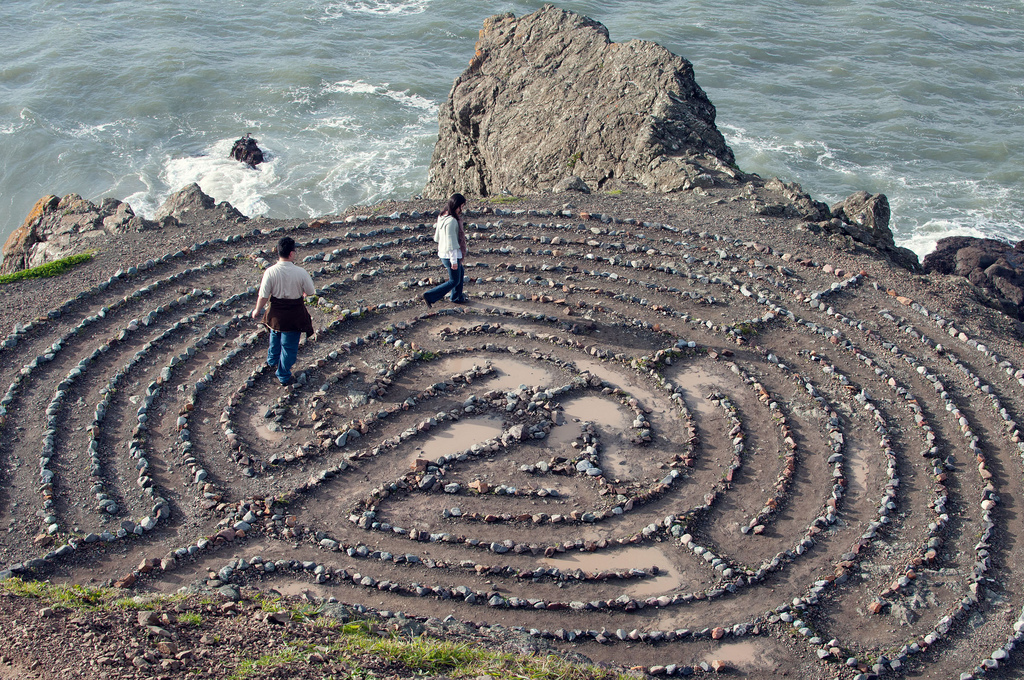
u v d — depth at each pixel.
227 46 43.50
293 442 10.59
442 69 42.56
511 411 11.29
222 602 8.09
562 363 12.15
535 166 20.67
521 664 7.29
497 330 12.87
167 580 8.59
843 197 32.75
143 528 9.16
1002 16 48.09
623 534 9.47
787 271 14.41
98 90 38.84
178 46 42.50
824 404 11.38
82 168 33.97
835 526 9.58
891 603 8.62
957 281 15.20
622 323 13.05
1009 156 34.94
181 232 15.27
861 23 46.72
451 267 12.76
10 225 31.77
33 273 13.67
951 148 35.66
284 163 34.62
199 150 35.34
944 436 10.88
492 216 16.12
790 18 47.53
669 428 11.07
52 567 8.62
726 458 10.55
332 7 48.16
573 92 21.41
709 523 9.65
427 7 48.19
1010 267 23.36
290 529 9.29
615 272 14.44
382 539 9.30
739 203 16.80
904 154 35.44
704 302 13.63
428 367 12.07
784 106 39.06
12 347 11.90
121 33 44.19
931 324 13.21
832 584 8.84
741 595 8.74
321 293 13.55
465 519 9.62
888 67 42.22
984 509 9.76
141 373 11.53
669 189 17.70
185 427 10.65
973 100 39.59
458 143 24.56
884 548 9.27
